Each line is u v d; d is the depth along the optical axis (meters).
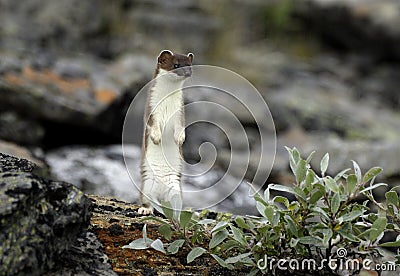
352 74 22.14
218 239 5.61
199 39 21.09
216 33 21.67
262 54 22.75
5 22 18.91
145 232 5.60
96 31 20.33
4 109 12.98
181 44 20.83
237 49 22.33
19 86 13.00
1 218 4.57
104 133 13.80
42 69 14.20
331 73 22.14
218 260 5.55
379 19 22.39
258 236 5.68
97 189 10.92
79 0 20.34
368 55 23.20
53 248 5.00
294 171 5.74
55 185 5.22
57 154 12.55
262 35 24.12
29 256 4.68
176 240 5.71
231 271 5.79
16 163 5.88
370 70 22.62
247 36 23.30
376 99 20.98
